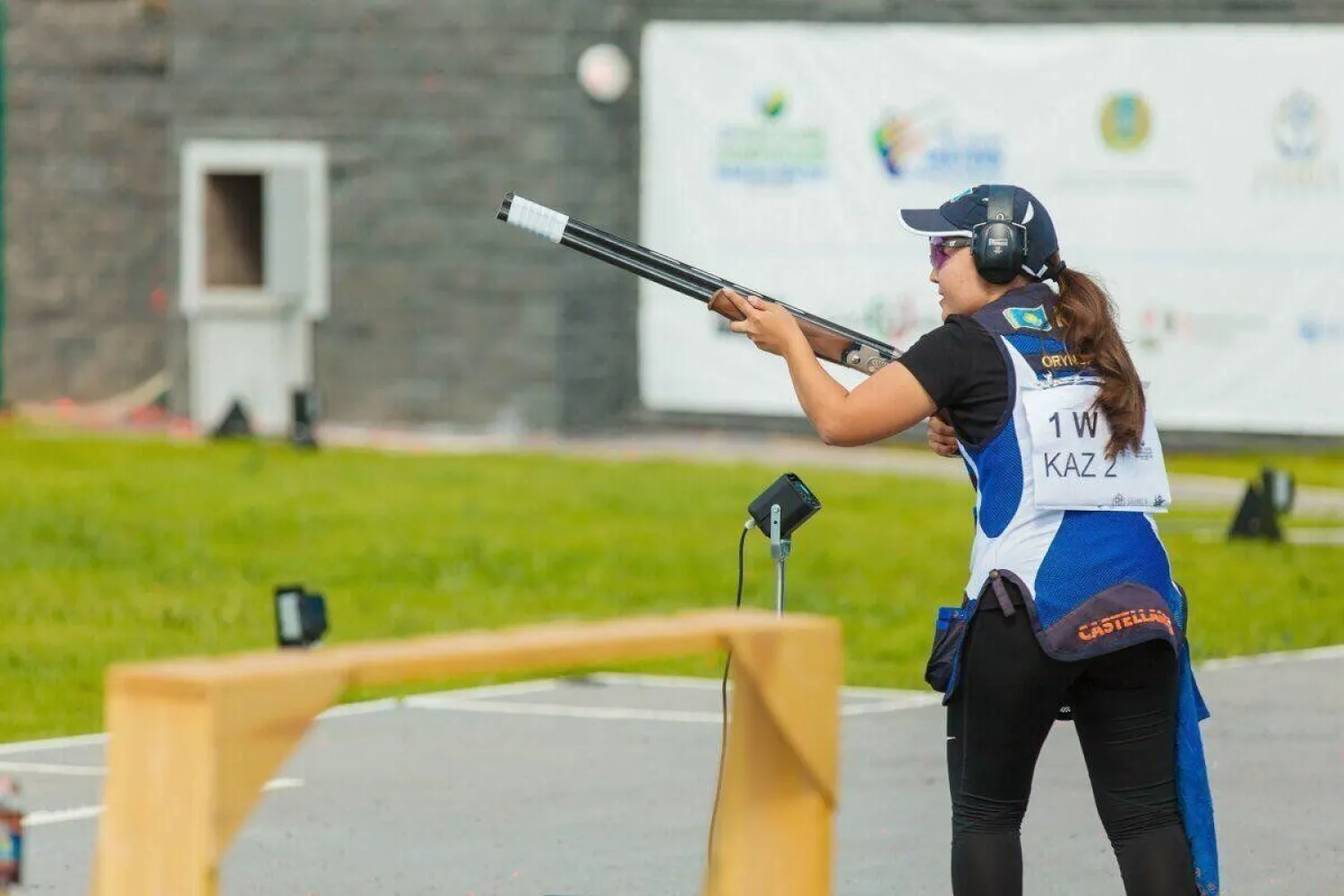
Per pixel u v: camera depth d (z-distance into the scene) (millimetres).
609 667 44844
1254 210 81188
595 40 84500
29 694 41094
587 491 69812
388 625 48125
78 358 91375
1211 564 56688
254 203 89375
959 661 19969
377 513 64688
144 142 90500
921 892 27141
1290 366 81438
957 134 83000
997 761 20016
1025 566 19672
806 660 16938
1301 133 80812
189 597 51688
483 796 32688
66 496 66750
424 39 85125
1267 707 39250
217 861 14156
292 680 14445
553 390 84688
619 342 86000
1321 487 73562
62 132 91125
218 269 88625
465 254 85250
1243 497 60938
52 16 90750
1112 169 81938
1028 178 82500
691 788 33219
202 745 14141
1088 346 20062
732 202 84750
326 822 31062
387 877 27984
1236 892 27094
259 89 86938
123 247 90875
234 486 69812
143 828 14461
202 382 87938
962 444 20125
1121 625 19531
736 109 84438
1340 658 44750
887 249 83562
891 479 74375
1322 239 80875
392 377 86250
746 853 17672
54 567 55406
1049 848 29266
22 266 91500
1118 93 81750
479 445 83125
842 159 83812
